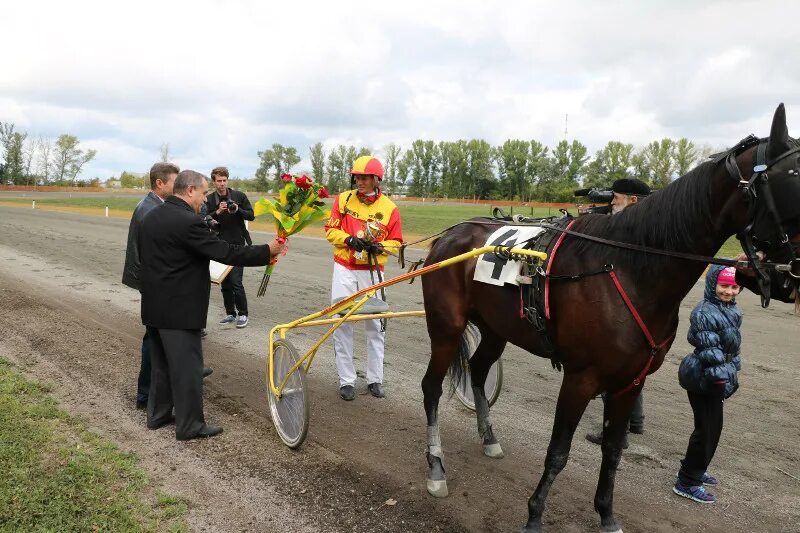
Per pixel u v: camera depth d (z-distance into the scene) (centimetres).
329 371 561
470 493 338
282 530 295
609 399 291
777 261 231
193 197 402
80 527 279
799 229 224
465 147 7006
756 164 231
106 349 594
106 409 444
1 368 512
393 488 341
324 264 1259
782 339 662
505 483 351
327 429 425
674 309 267
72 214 2991
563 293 282
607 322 266
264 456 378
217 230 675
